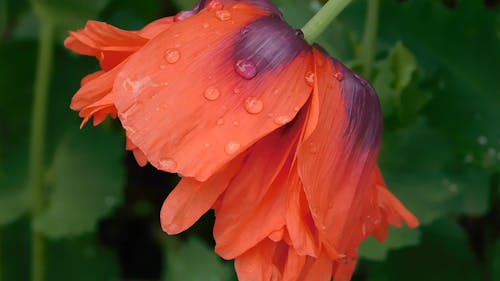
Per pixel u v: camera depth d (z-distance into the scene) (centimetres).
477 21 57
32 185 65
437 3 57
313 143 40
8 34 67
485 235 63
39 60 66
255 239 40
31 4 66
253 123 40
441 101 58
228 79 40
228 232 40
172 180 73
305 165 40
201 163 39
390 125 54
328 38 55
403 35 57
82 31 42
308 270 41
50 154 65
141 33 42
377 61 56
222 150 39
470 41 57
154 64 40
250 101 40
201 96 40
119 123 65
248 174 40
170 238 68
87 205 64
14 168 67
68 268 68
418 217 56
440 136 57
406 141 57
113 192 64
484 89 58
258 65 41
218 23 41
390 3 57
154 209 73
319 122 41
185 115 39
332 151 41
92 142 65
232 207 40
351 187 41
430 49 58
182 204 40
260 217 40
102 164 65
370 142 42
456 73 58
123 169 65
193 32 41
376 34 53
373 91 42
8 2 67
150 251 75
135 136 39
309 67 41
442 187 57
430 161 57
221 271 62
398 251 62
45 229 63
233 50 41
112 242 75
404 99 53
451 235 62
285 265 41
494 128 58
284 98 40
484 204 58
